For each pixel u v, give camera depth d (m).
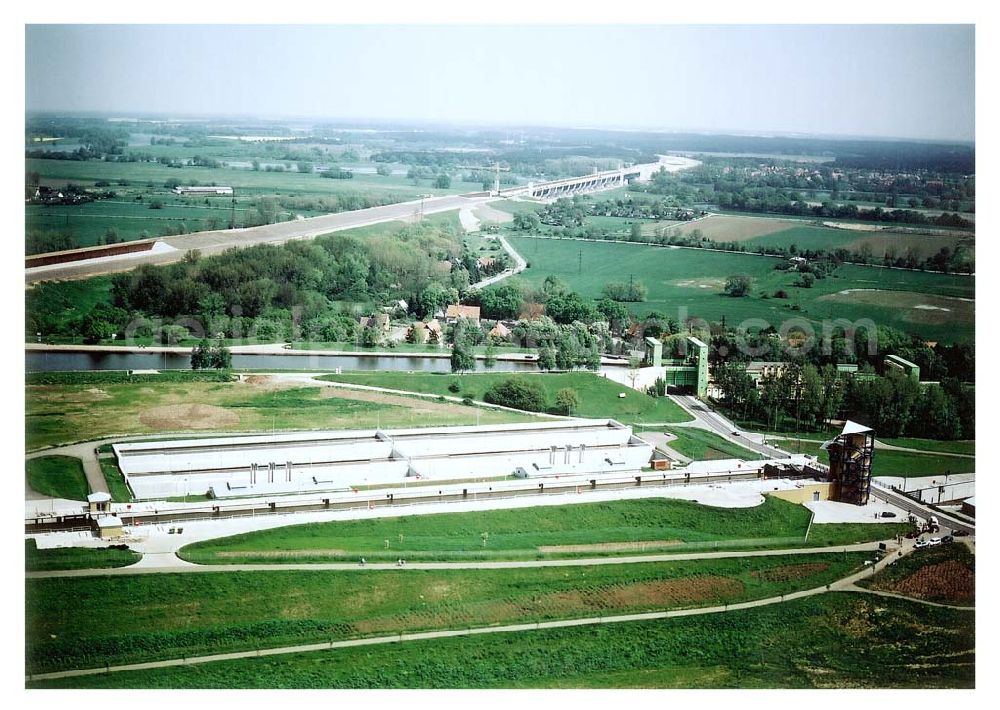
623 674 161.75
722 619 170.88
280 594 163.00
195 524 175.62
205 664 155.62
